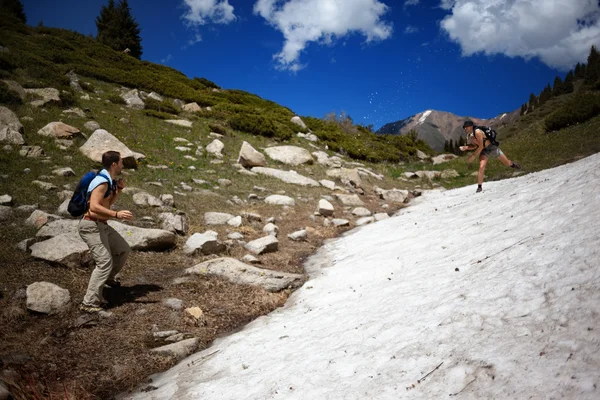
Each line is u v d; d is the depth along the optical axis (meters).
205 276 6.66
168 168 13.80
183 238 8.48
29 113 14.60
